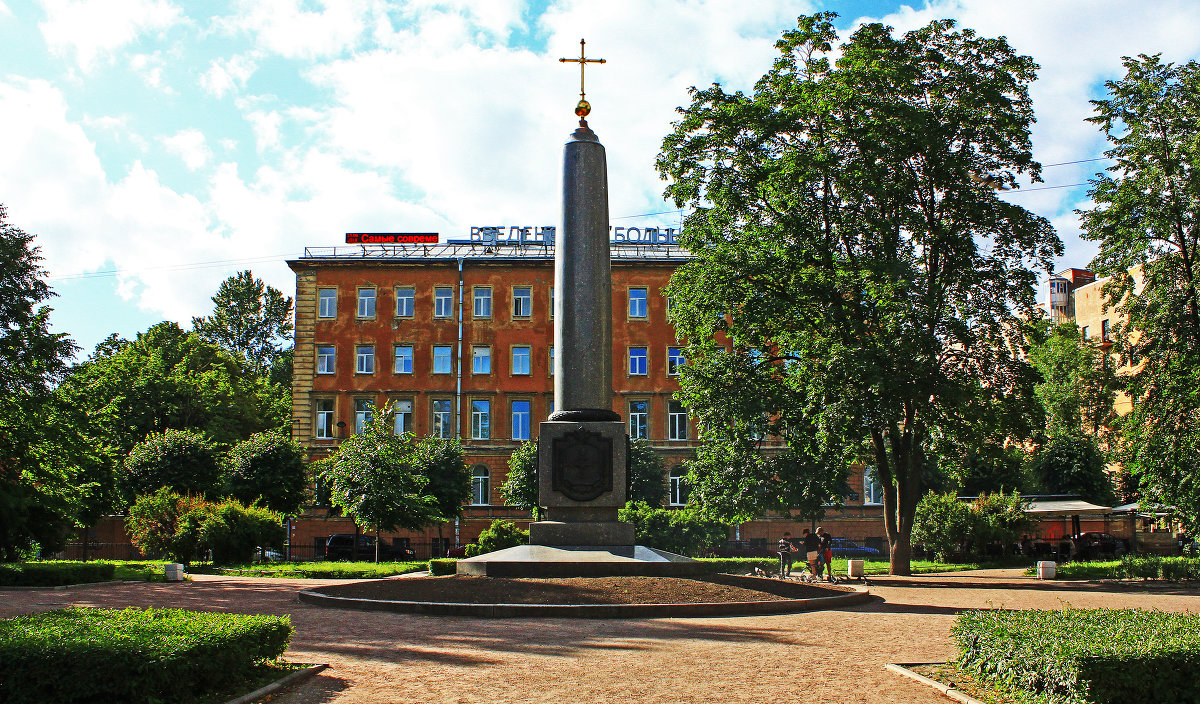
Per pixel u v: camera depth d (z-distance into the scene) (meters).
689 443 59.78
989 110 31.36
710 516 35.38
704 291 32.56
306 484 53.50
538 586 17.61
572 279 21.84
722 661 11.48
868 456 34.34
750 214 32.91
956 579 31.34
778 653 12.16
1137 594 24.33
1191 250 33.75
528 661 11.36
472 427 60.22
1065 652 8.93
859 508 58.88
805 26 32.19
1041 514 45.72
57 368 30.38
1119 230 34.44
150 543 38.72
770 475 33.59
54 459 30.73
